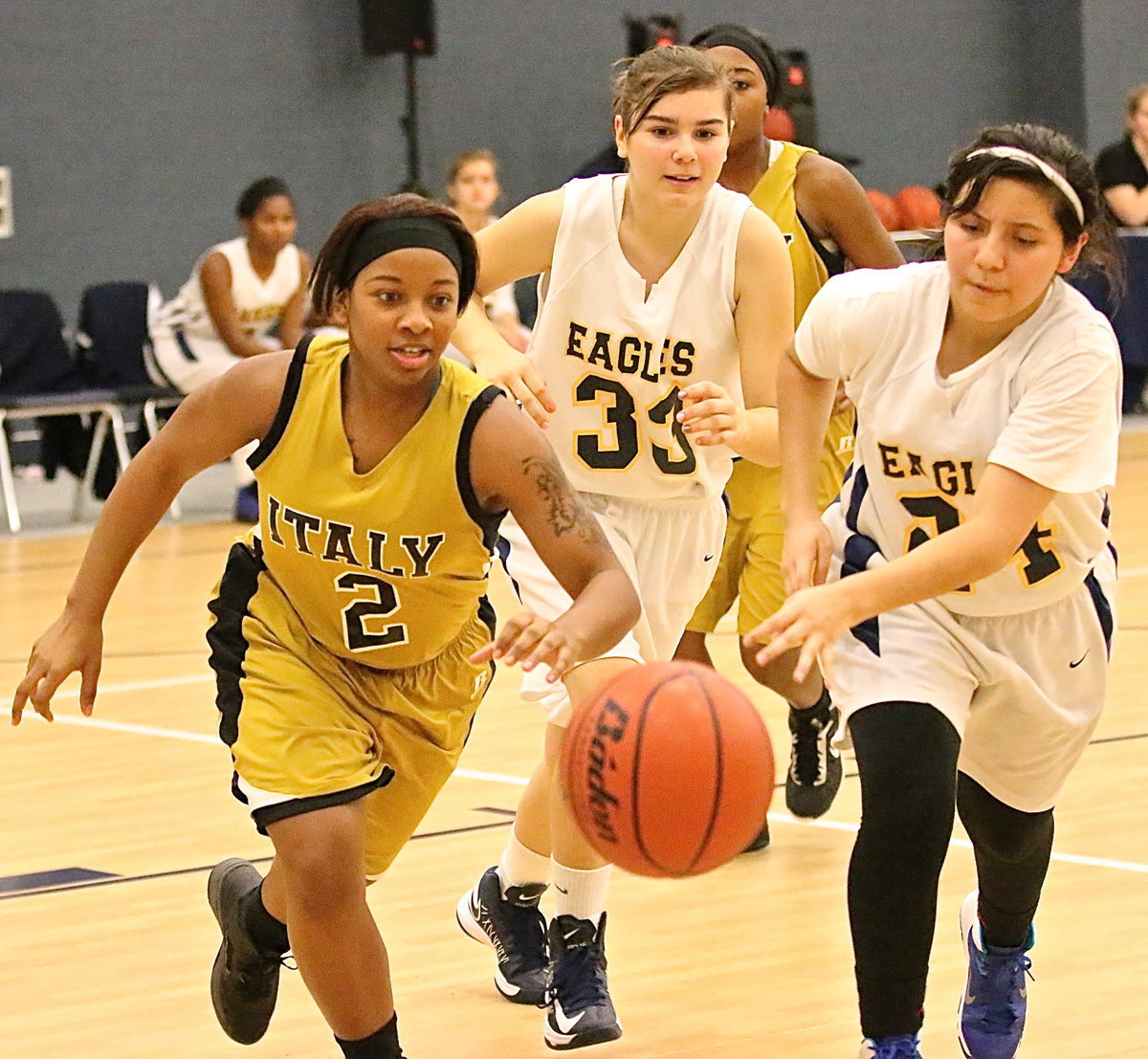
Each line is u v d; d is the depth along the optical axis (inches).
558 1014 179.5
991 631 160.2
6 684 367.6
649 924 218.1
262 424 153.6
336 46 739.4
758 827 141.4
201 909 226.4
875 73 833.5
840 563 164.1
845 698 157.2
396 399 150.2
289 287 586.9
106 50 705.6
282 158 736.3
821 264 256.1
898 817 150.5
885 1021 152.9
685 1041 180.4
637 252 197.3
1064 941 204.5
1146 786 269.3
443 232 146.9
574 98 780.6
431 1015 190.9
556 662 139.9
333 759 152.9
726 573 255.8
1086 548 158.9
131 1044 183.3
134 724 334.0
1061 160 145.5
